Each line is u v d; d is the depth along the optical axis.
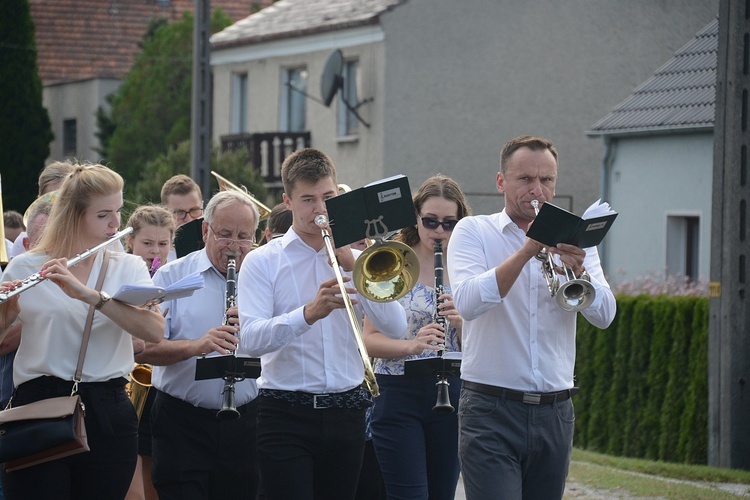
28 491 10.37
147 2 75.00
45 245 10.81
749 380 20.34
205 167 32.97
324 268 11.35
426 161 50.00
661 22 47.72
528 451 10.59
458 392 12.96
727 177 20.11
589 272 10.88
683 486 17.52
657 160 38.09
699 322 24.34
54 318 10.55
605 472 18.77
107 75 70.81
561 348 10.74
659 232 38.03
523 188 10.72
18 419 10.08
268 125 55.84
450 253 11.01
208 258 12.78
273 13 58.53
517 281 10.62
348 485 11.33
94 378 10.63
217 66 59.22
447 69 50.19
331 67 48.62
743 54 19.92
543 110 50.12
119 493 10.79
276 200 45.34
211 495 12.71
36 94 57.41
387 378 12.91
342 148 51.75
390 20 49.22
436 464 13.09
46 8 73.06
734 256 20.17
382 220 10.51
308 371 11.04
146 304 10.70
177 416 12.45
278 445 11.01
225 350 11.76
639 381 25.89
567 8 49.53
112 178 10.86
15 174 56.94
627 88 48.41
